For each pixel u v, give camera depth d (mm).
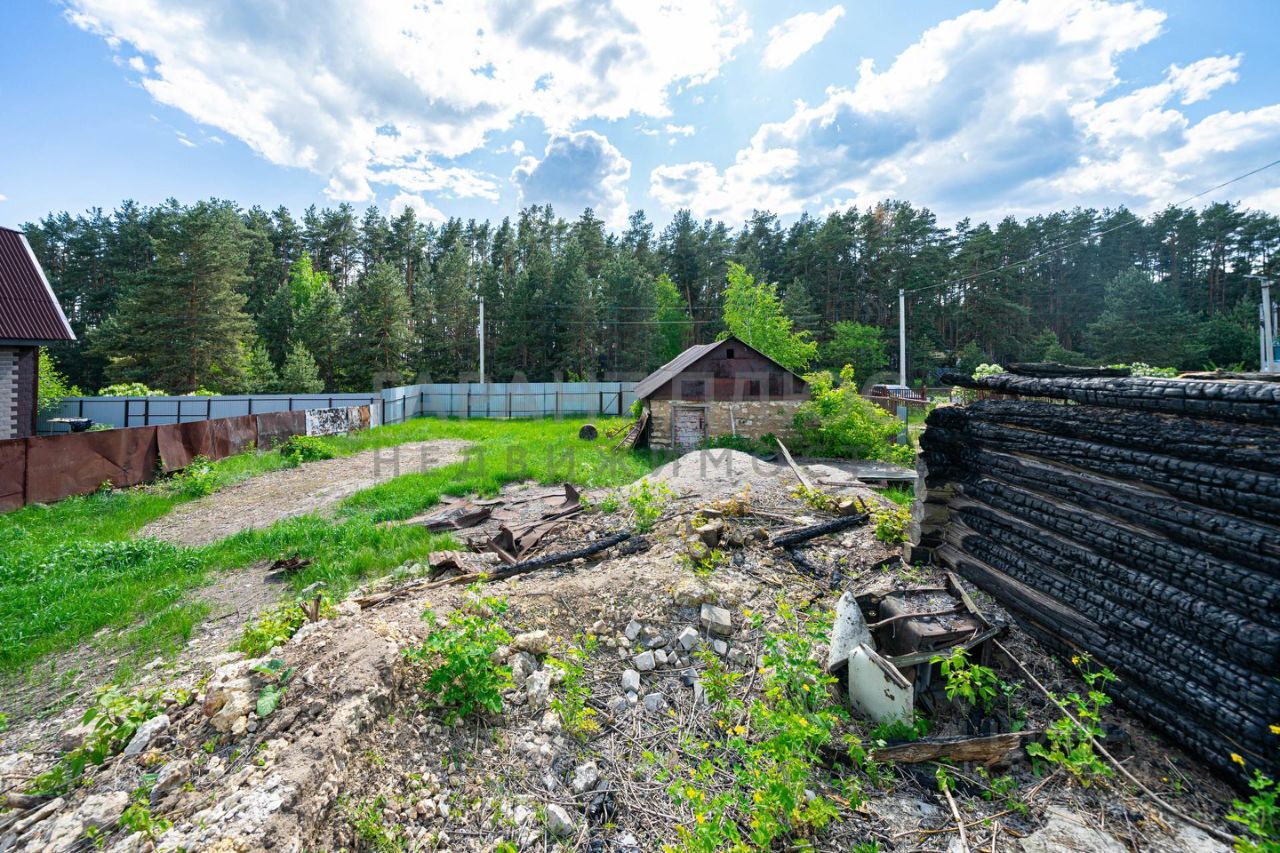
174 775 2701
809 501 7176
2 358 12703
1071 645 3549
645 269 45156
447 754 3074
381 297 33688
